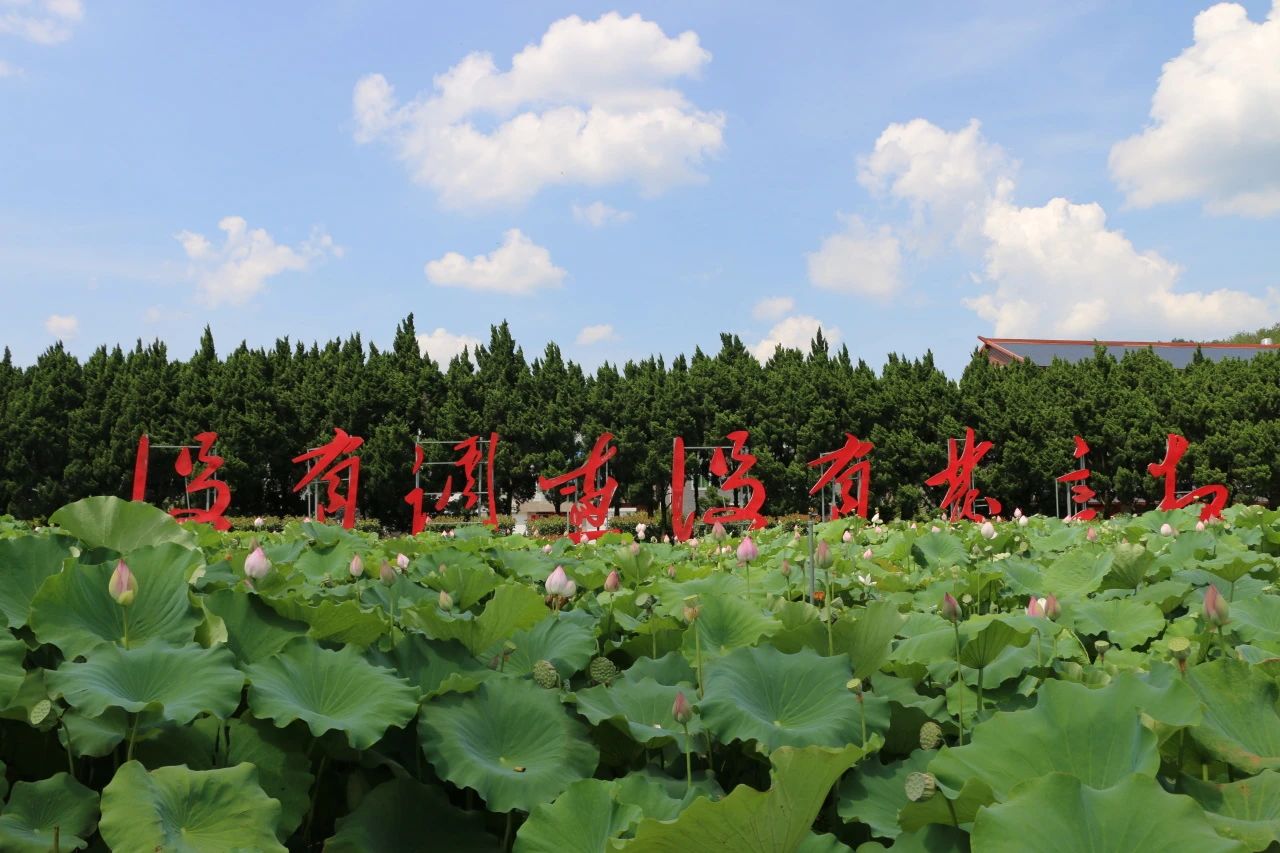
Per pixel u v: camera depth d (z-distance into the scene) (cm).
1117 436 2783
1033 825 177
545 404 2983
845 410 2894
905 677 321
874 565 608
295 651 270
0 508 2784
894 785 240
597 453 1520
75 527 328
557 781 245
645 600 363
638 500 2975
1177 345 4750
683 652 347
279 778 241
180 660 249
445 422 2900
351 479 1524
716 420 2895
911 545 688
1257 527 700
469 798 259
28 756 247
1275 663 279
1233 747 231
